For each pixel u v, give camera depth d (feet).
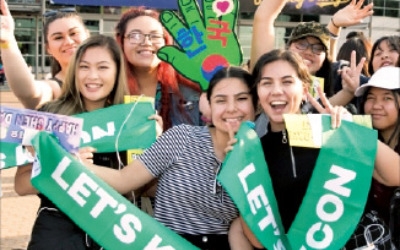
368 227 8.46
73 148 8.21
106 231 8.07
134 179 8.63
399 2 80.33
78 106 9.52
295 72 8.41
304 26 12.62
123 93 9.66
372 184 8.82
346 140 8.22
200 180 8.38
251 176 8.07
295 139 8.07
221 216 8.43
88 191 8.04
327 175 8.21
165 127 11.22
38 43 67.41
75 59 9.36
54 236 8.66
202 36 10.82
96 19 62.34
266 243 8.00
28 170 8.95
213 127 8.79
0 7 9.11
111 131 9.30
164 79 11.37
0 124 7.87
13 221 19.60
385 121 9.30
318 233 8.19
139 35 10.97
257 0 30.30
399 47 13.98
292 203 8.52
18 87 9.41
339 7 28.63
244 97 8.59
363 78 12.71
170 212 8.45
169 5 22.41
